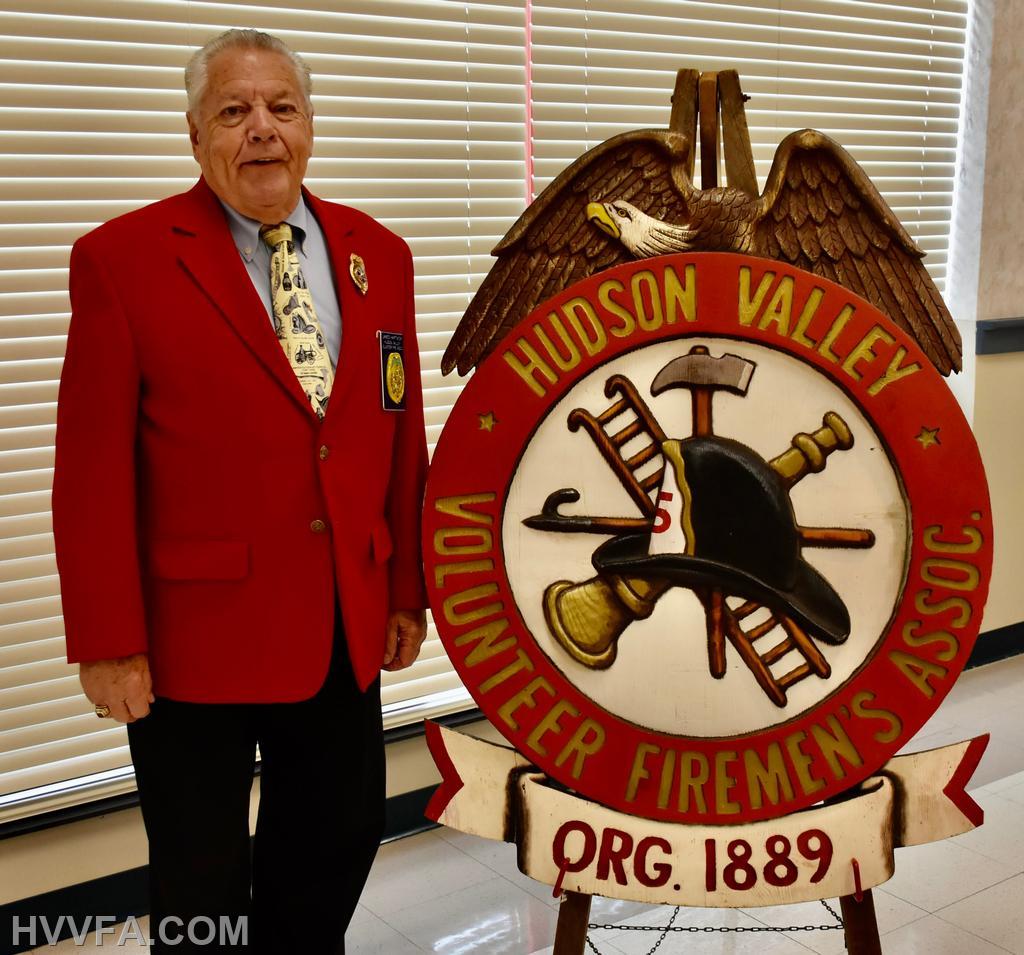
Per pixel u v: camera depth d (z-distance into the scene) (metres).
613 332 1.55
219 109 1.49
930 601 1.55
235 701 1.56
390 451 1.70
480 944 2.18
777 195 1.57
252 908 1.82
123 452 1.50
